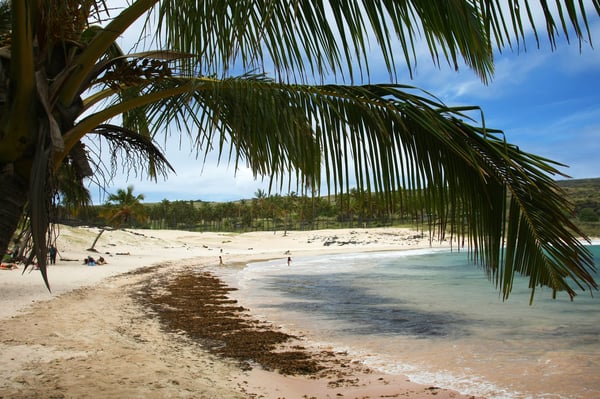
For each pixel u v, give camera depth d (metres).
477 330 13.78
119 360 8.23
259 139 2.60
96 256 44.19
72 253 44.16
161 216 123.94
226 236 94.00
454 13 1.86
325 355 10.65
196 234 94.69
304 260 54.50
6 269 24.33
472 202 2.59
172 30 2.84
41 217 1.87
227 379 8.13
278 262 50.75
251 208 111.19
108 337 10.46
